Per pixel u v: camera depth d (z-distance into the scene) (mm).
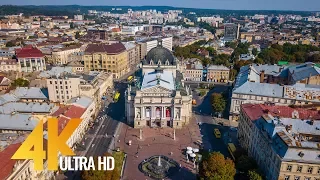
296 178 118375
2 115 169625
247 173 131250
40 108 189625
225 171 126000
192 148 174000
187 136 194750
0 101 199375
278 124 133000
